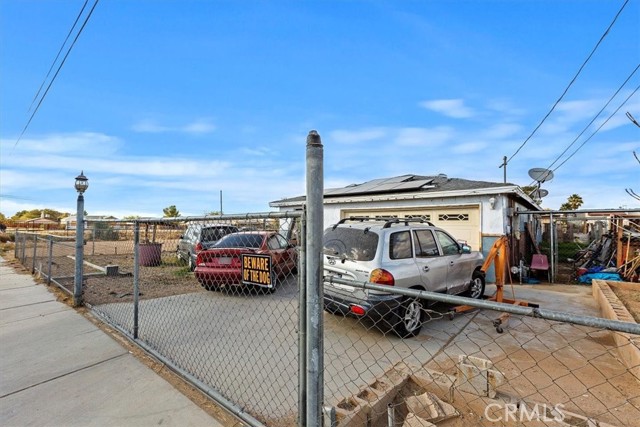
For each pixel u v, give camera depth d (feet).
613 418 8.62
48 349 12.94
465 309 18.25
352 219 18.71
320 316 6.29
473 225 29.63
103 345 13.35
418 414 8.25
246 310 18.69
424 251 17.10
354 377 10.93
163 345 13.43
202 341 14.03
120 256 44.68
